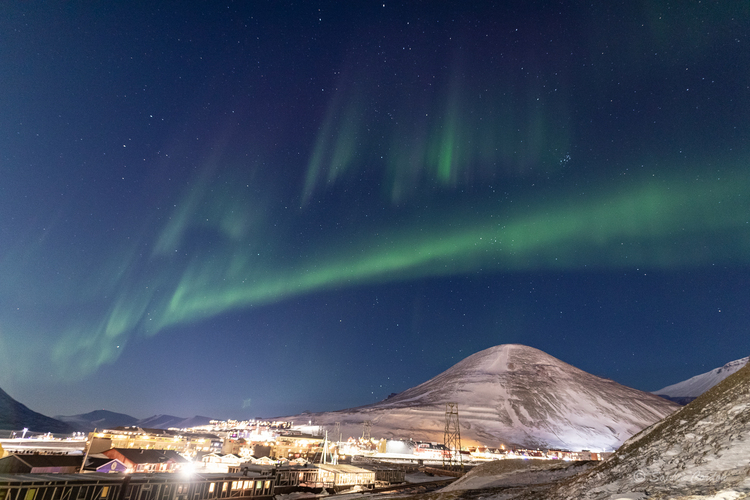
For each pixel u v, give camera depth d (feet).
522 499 73.00
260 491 196.85
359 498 160.04
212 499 175.52
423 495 118.52
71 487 134.92
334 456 371.76
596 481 57.72
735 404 53.67
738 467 38.60
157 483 156.66
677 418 64.75
